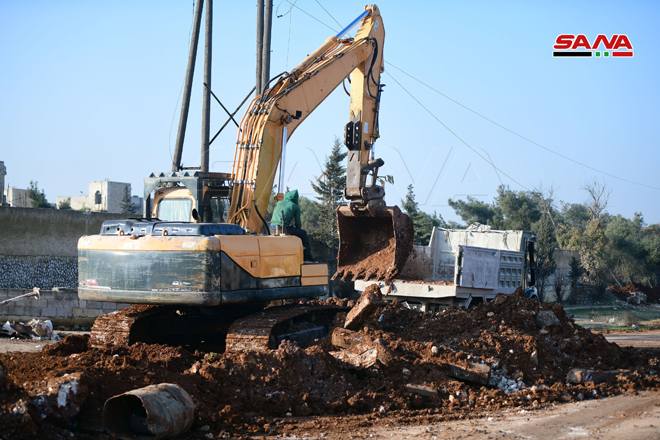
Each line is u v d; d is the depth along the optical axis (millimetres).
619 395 8023
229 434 6062
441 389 7586
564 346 9406
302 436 6051
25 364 7148
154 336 10266
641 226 83812
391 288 14492
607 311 34625
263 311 9844
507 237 16781
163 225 8812
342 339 8859
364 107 14109
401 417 6805
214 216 10508
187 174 10164
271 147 10953
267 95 11156
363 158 14219
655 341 16219
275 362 7457
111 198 73375
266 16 20938
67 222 30594
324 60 12945
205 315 10023
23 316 18094
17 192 70812
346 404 7117
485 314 10078
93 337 9578
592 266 43812
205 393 6801
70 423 5742
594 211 56250
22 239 29359
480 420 6711
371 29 14422
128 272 8617
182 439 5805
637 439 5859
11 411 5352
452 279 17078
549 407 7328
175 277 8352
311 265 10086
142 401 5547
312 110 12195
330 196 39062
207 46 20188
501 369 8375
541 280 35219
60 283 30109
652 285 51688
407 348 8352
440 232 17656
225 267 8430
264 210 10734
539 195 66938
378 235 15398
